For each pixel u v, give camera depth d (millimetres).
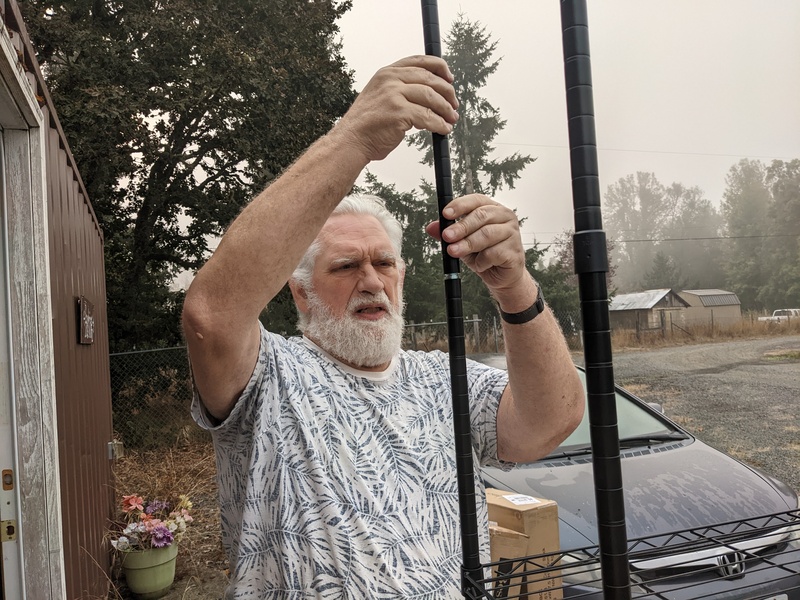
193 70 10039
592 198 600
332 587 1191
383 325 1454
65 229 2928
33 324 2066
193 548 4629
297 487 1251
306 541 1214
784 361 15242
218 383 1148
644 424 3352
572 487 2629
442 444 1433
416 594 1249
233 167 11469
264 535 1238
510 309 1210
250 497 1249
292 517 1234
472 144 23703
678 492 2566
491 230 958
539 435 1380
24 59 1994
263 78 10539
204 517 5375
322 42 12305
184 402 9102
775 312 34500
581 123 602
